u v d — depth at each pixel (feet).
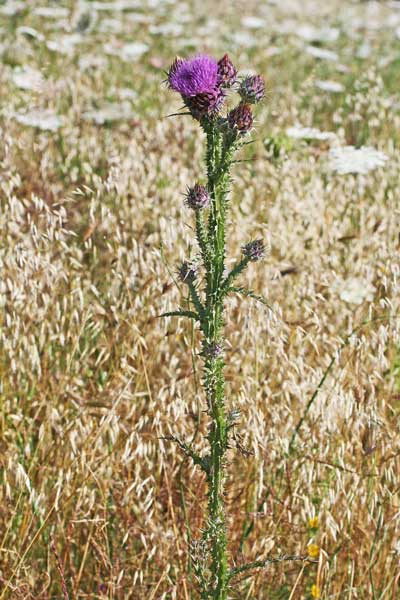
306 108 33.09
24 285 15.46
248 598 13.12
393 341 15.39
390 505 13.44
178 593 12.99
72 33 40.96
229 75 10.04
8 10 42.78
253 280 16.98
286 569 13.50
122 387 14.89
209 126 10.05
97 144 25.30
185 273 10.62
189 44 43.21
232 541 13.74
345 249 19.20
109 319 16.08
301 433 14.49
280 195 20.35
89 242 16.25
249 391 14.46
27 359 15.16
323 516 13.42
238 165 23.49
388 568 13.08
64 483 13.60
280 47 44.98
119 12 51.34
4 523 13.28
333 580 13.35
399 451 13.94
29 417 15.01
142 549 13.89
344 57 44.57
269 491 13.91
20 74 29.78
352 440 13.94
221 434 10.73
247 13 57.57
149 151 24.04
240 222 18.88
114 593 12.98
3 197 17.67
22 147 22.21
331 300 17.08
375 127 29.55
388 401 15.15
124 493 13.41
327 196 21.54
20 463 13.53
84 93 31.37
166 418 13.73
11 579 12.51
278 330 15.20
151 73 37.47
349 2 71.92
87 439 13.58
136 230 18.62
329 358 15.34
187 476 14.51
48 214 15.80
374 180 23.73
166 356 15.99
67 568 13.44
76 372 15.30
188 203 10.28
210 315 10.48
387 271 17.02
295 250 18.28
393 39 52.37
